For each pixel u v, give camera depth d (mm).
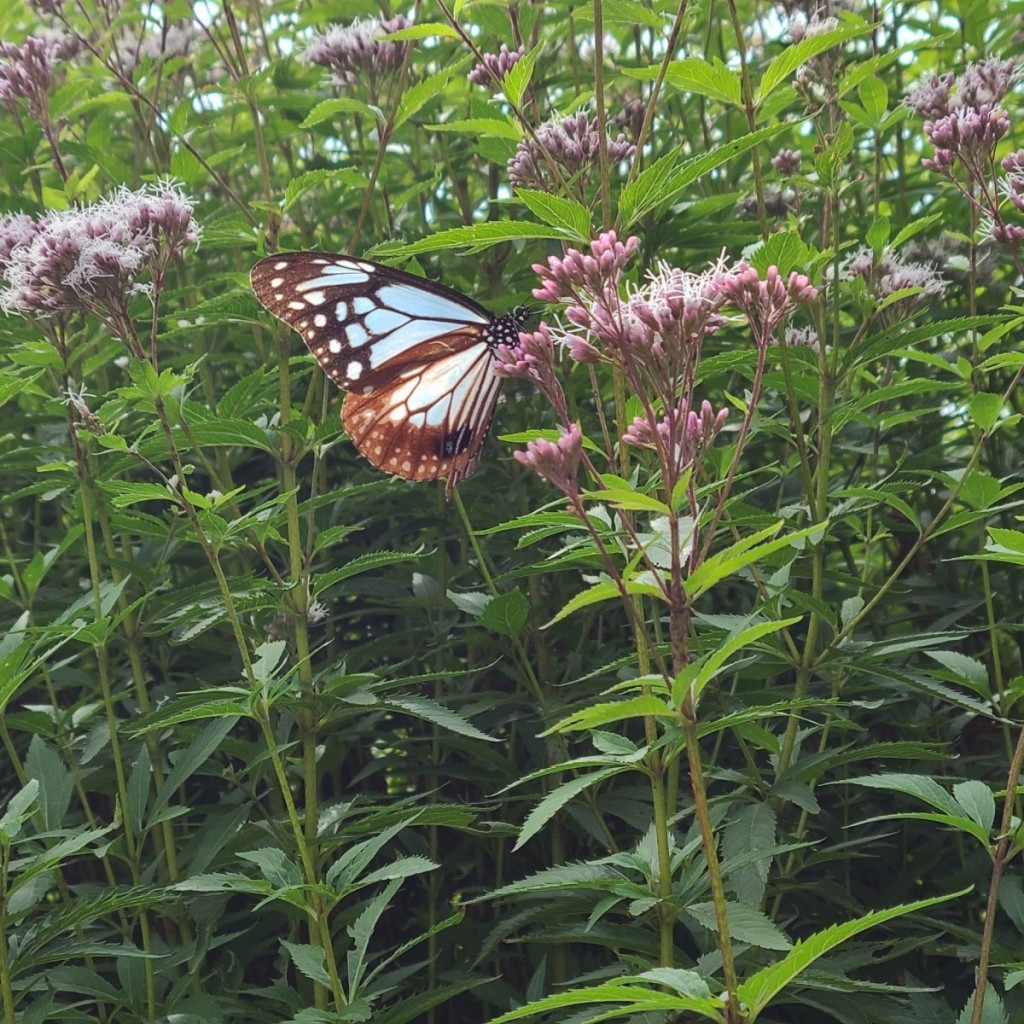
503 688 593
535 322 540
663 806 451
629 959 456
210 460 610
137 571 543
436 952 554
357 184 562
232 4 669
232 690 469
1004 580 576
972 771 550
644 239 582
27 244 518
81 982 486
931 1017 475
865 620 569
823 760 481
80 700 528
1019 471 577
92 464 560
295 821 470
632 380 425
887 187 640
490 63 552
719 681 535
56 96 586
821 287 516
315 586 512
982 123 498
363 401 525
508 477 601
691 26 645
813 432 526
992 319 498
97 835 466
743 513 510
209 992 531
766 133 465
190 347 630
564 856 563
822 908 530
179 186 519
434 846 558
